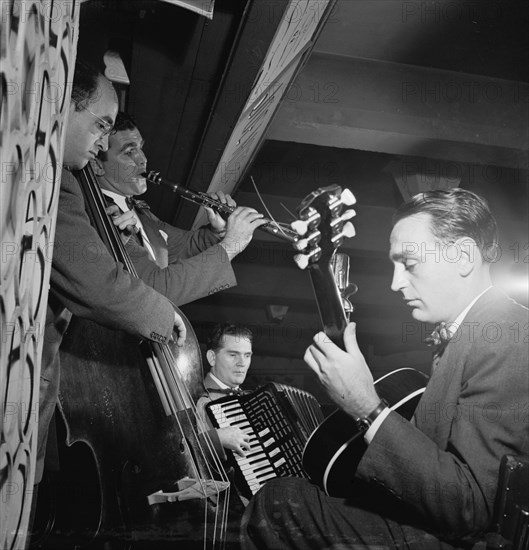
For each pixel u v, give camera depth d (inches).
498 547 57.9
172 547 85.5
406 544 61.2
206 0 85.1
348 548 60.8
